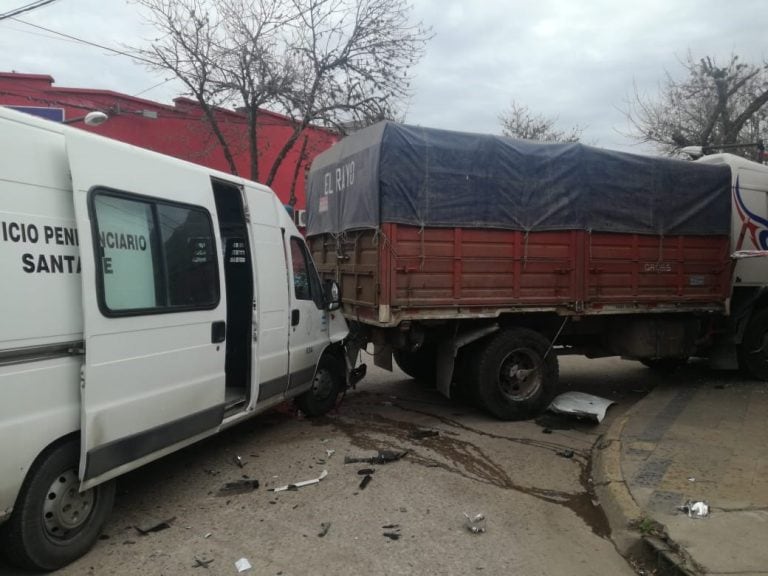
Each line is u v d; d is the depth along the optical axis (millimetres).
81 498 3705
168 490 4812
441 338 7094
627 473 4992
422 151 6281
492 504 4656
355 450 5848
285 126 18891
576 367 10898
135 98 17062
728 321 8984
